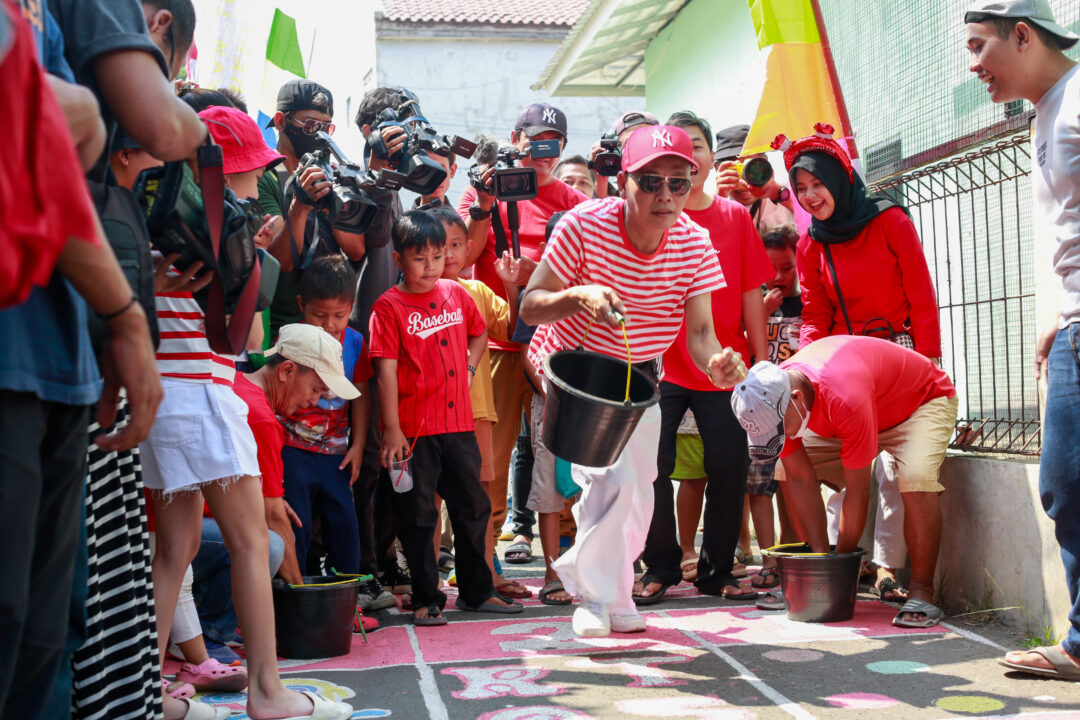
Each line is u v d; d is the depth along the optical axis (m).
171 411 2.81
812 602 4.16
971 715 3.01
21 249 1.33
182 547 2.94
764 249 4.88
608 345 3.93
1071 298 3.23
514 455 6.48
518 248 4.95
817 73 5.51
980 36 3.33
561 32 19.23
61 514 1.68
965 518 4.30
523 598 4.87
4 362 1.49
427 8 19.78
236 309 2.54
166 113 2.03
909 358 4.21
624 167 3.66
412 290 4.41
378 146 4.62
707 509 4.74
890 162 5.43
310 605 3.69
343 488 4.29
